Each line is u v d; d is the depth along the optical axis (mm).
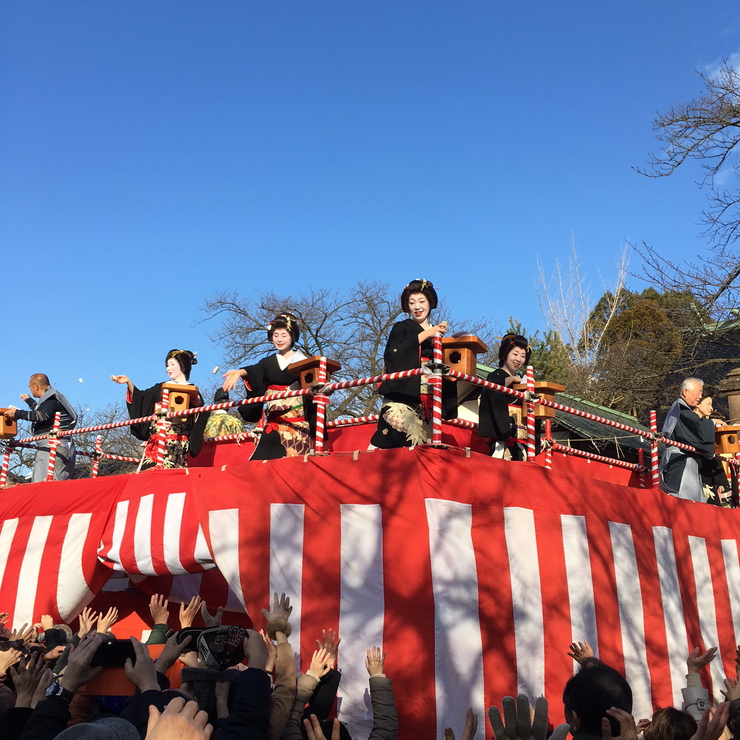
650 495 6762
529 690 5277
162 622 5574
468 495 5418
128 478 7004
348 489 5531
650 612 6309
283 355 7141
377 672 4691
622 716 3076
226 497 6094
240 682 3182
